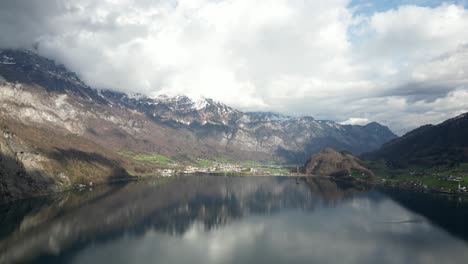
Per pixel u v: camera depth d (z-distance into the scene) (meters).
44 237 171.88
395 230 194.62
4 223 191.75
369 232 191.25
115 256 149.75
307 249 162.75
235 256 152.50
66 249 156.50
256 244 170.38
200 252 157.25
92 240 171.12
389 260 147.88
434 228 197.62
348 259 149.00
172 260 146.00
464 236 181.50
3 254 146.38
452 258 149.38
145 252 156.12
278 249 162.62
